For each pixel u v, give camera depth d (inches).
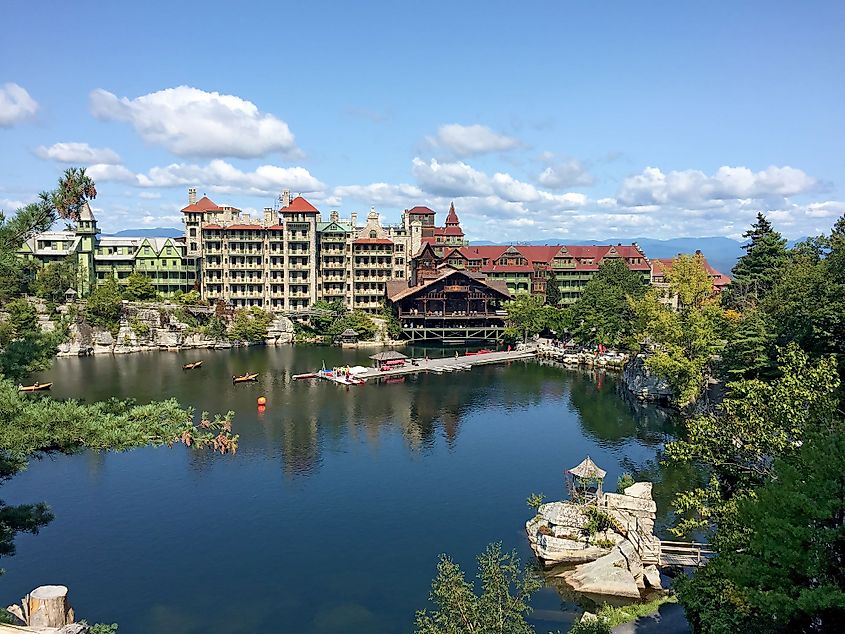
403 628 1622.8
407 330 6373.0
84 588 1802.4
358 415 3639.3
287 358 5472.4
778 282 3730.3
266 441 3129.9
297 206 6678.2
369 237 7140.8
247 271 6653.5
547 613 1673.2
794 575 958.4
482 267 7391.7
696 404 3462.1
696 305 4680.1
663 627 1489.9
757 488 1083.3
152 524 2210.9
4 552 1147.9
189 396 3981.3
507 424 3489.2
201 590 1796.3
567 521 2064.5
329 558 1980.8
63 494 2468.0
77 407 1056.2
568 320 6102.4
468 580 1827.0
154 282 6643.7
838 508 921.5
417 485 2578.7
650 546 1926.7
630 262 7440.9
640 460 2874.0
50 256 6230.3
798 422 1403.8
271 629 1620.3
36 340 1288.1
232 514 2294.5
